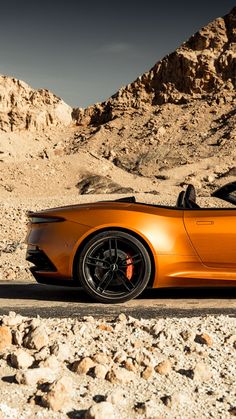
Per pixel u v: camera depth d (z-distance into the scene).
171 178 86.19
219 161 97.19
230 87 135.75
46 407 2.82
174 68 145.00
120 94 151.12
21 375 3.06
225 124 122.38
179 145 120.38
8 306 5.66
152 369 3.19
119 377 3.10
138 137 134.00
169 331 3.69
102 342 3.60
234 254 5.61
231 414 2.83
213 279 5.61
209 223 5.62
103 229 5.61
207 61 141.00
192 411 2.85
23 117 150.38
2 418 2.70
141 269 5.59
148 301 5.73
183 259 5.61
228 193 5.89
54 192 64.56
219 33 145.88
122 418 2.75
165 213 5.68
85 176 68.81
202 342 3.62
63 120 155.12
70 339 3.62
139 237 5.59
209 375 3.19
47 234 5.69
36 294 6.40
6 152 138.50
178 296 6.00
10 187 64.94
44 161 71.81
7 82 152.88
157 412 2.81
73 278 5.66
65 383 2.95
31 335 3.54
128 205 5.78
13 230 14.57
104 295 5.62
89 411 2.68
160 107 142.38
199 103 135.88
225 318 4.20
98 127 147.62
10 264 9.58
